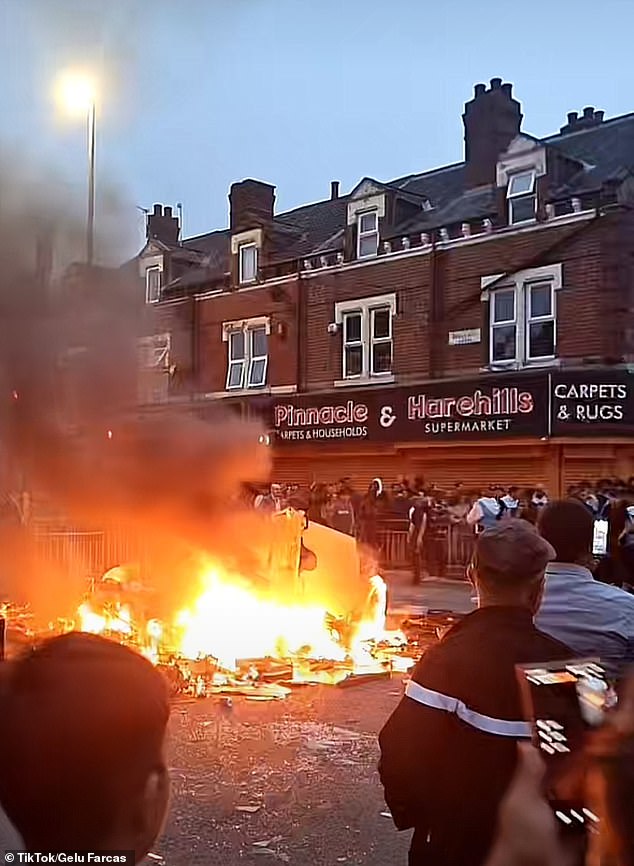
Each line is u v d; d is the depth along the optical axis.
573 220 15.60
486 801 2.06
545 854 1.66
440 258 17.45
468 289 17.08
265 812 4.04
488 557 2.27
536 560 2.25
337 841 3.74
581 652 2.83
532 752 1.75
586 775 1.65
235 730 5.36
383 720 5.61
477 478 16.33
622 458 14.84
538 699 1.80
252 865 3.51
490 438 15.82
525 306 16.27
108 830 1.24
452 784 2.10
